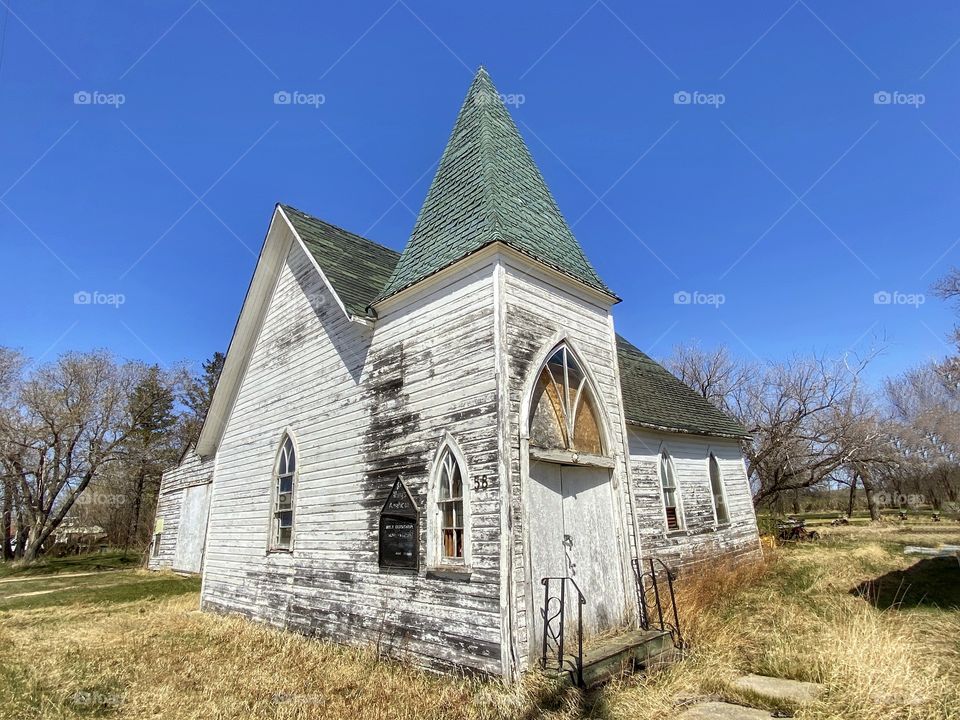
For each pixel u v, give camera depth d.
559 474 7.77
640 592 8.16
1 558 30.67
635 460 13.27
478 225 8.19
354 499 9.07
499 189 8.71
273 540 11.12
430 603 7.21
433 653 7.00
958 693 5.38
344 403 9.84
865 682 5.70
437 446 7.69
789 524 26.67
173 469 24.09
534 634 6.58
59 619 11.76
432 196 10.11
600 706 5.56
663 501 13.59
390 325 9.12
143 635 9.72
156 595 15.58
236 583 11.97
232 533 12.61
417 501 7.81
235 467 13.20
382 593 8.05
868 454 28.17
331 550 9.34
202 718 5.59
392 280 9.48
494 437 6.88
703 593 10.34
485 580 6.55
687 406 16.94
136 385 37.91
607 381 9.05
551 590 7.07
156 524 24.64
